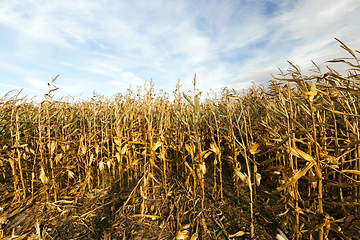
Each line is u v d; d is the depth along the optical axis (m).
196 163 2.65
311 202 2.61
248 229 2.37
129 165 3.56
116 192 3.52
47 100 2.90
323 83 2.27
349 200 2.64
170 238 2.35
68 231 2.56
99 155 4.25
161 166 3.70
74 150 3.65
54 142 3.27
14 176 2.99
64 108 3.74
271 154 3.31
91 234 2.50
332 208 2.49
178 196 3.23
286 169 2.28
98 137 4.11
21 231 2.56
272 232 2.27
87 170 3.50
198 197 3.14
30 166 3.79
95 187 3.78
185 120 3.29
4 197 3.23
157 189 3.55
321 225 1.70
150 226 2.58
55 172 3.45
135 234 2.44
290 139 2.04
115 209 2.99
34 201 3.20
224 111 3.69
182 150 3.32
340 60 1.77
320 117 2.48
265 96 3.08
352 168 2.48
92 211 2.95
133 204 3.02
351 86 2.21
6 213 2.80
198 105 2.38
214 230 2.40
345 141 2.32
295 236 2.06
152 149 2.92
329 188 2.79
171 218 2.70
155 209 2.95
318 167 1.67
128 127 3.84
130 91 3.71
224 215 2.67
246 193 3.20
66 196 3.37
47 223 2.71
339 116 2.45
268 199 2.76
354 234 2.08
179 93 3.02
